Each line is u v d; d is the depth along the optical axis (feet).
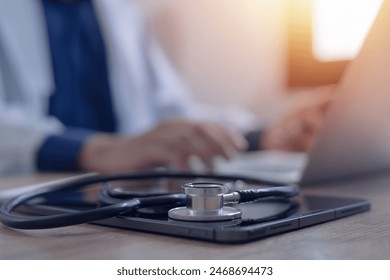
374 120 1.27
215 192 0.80
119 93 4.17
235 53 5.89
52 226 0.76
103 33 4.20
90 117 3.96
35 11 3.75
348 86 1.11
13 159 2.45
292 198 1.07
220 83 5.78
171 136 2.06
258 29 6.00
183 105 4.69
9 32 3.58
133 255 0.65
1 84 3.45
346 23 5.08
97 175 1.14
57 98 3.74
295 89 5.74
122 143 2.22
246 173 1.78
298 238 0.73
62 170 2.42
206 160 2.01
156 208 0.89
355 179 1.67
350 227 0.82
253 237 0.71
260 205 0.96
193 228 0.72
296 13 5.64
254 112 5.98
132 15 4.81
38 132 2.60
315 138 1.30
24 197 0.97
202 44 5.68
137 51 4.65
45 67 3.67
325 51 5.35
